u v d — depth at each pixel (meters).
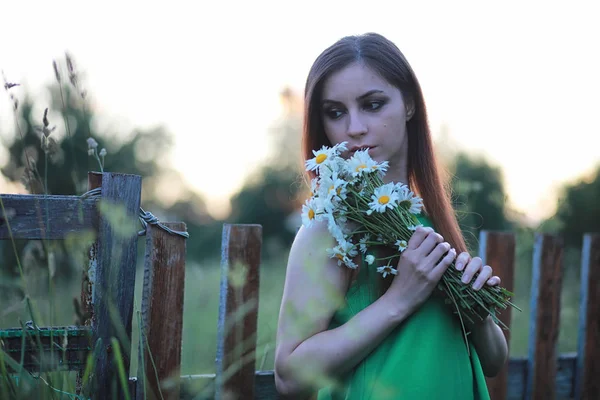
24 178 1.72
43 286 1.85
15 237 1.62
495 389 2.81
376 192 1.62
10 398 1.47
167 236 1.83
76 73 1.83
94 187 1.75
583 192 7.34
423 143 1.94
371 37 1.83
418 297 1.56
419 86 1.88
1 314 1.60
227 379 2.12
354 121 1.75
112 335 1.70
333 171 1.64
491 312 1.64
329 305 1.59
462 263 1.63
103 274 1.69
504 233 2.83
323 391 1.70
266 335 1.72
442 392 1.59
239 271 1.88
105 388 1.69
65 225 1.67
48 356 1.65
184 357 2.40
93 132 9.17
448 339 1.65
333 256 1.59
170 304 1.83
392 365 1.57
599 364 3.03
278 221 13.15
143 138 10.20
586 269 3.01
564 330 4.25
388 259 1.68
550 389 2.93
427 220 1.93
